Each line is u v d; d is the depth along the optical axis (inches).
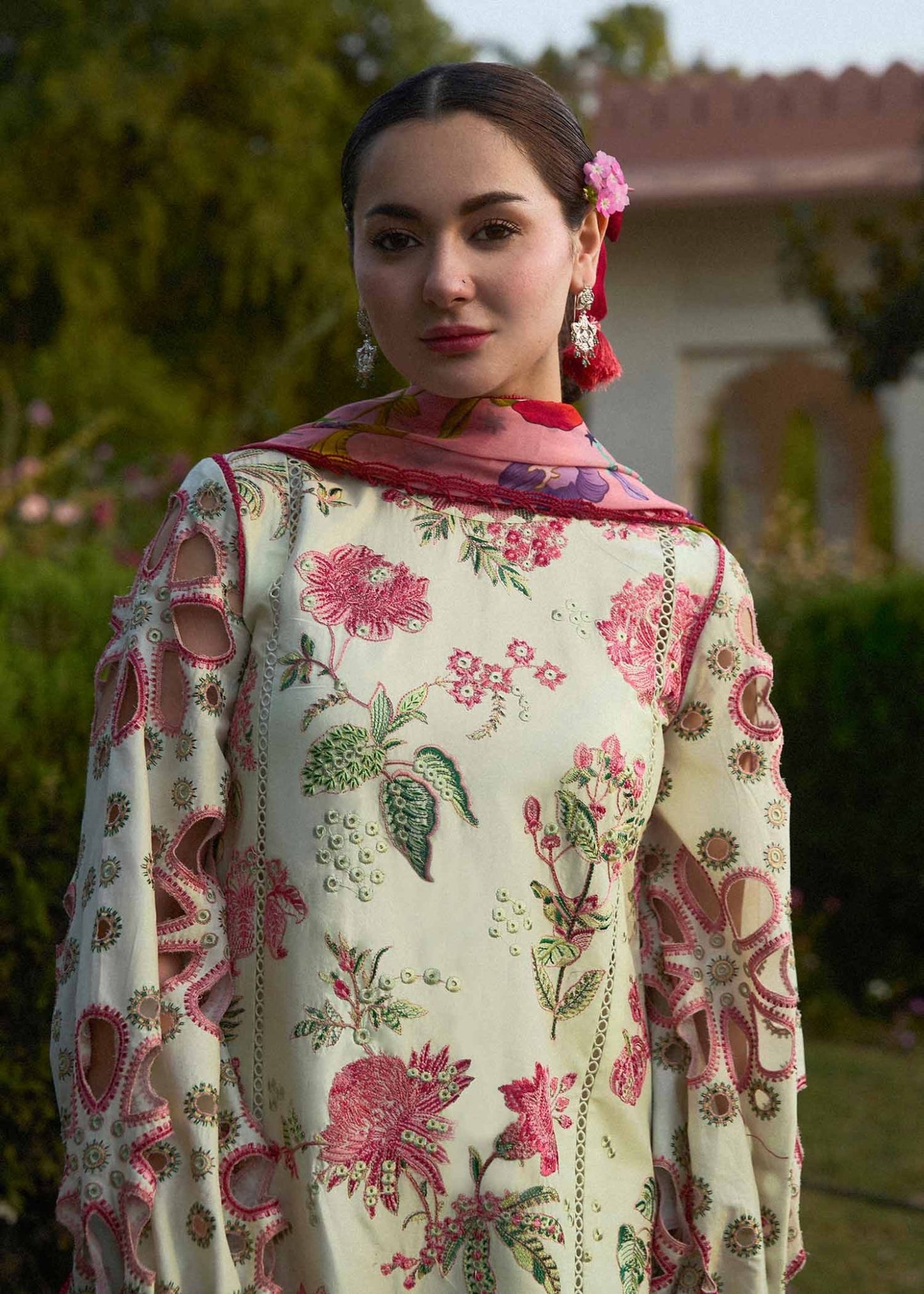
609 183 59.9
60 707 99.8
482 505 58.9
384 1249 52.3
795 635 220.2
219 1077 51.9
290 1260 52.2
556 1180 54.7
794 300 343.3
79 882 54.2
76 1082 51.1
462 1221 53.1
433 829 53.8
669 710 61.4
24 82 554.6
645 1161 59.7
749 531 600.4
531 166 56.9
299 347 548.4
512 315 57.0
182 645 54.2
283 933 53.1
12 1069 95.2
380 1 590.9
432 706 54.6
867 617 212.1
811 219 308.0
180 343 560.1
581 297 63.6
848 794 212.7
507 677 56.0
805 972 212.2
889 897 217.9
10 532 212.4
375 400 61.3
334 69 595.2
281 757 53.5
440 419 59.9
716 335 409.4
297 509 56.7
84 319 506.9
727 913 62.7
